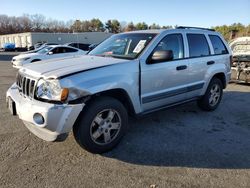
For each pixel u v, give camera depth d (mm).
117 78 3822
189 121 5312
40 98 3434
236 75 9211
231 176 3326
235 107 6449
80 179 3207
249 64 8836
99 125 3764
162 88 4570
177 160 3697
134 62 4090
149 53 4293
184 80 4996
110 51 4711
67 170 3400
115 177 3262
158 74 4418
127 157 3762
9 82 9883
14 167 3443
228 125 5145
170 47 4719
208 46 5645
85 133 3615
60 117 3312
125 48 4582
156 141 4301
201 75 5410
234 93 8086
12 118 5285
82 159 3682
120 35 5160
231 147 4141
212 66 5656
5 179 3180
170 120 5344
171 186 3094
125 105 4230
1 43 71938
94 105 3637
